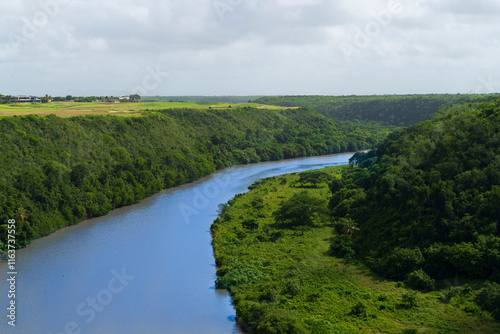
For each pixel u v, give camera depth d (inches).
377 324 2094.0
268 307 2261.3
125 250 3361.2
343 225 3398.1
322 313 2228.1
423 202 2960.1
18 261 3127.5
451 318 2123.5
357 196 3939.5
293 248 3230.8
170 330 2212.1
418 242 2805.1
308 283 2623.0
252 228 3764.8
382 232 3093.0
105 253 3289.9
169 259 3176.7
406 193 3196.4
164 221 4188.0
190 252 3319.4
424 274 2524.6
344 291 2482.8
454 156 3255.4
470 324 2058.3
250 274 2778.1
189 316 2353.6
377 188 3644.2
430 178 3125.0
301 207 3850.9
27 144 4202.8
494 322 2069.4
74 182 4303.6
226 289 2674.7
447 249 2573.8
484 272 2438.5
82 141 4953.3
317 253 3122.5
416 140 4114.2
